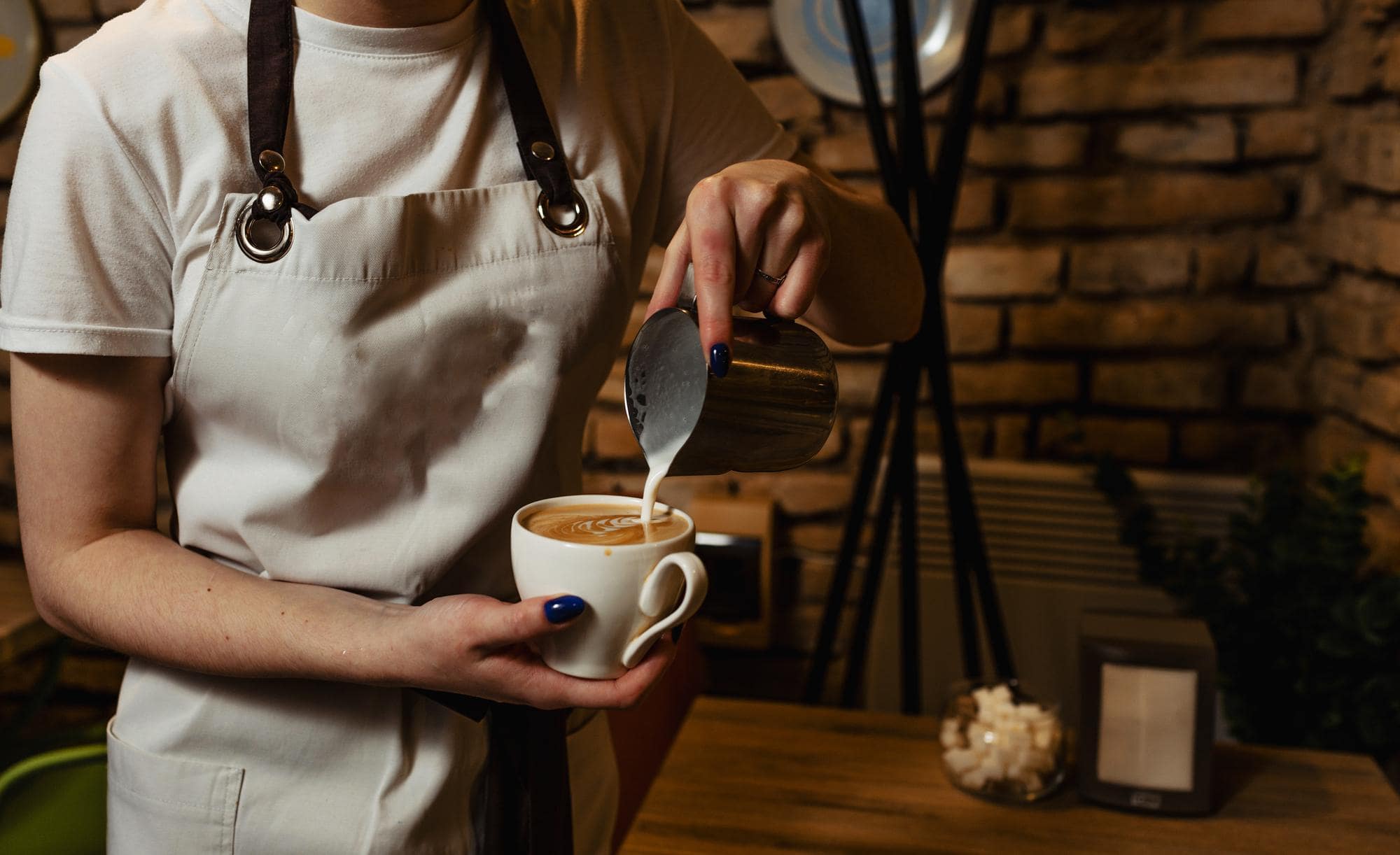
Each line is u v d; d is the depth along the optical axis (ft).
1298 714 5.22
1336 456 5.97
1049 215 6.40
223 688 2.60
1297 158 6.10
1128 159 6.27
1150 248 6.31
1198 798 3.85
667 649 2.18
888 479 5.30
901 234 3.08
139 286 2.36
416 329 2.46
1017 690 4.22
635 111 2.89
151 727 2.66
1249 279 6.24
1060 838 3.74
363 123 2.48
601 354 2.77
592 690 2.12
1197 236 6.28
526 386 2.60
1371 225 5.46
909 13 4.72
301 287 2.37
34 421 2.35
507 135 2.68
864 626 5.48
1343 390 5.88
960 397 6.64
